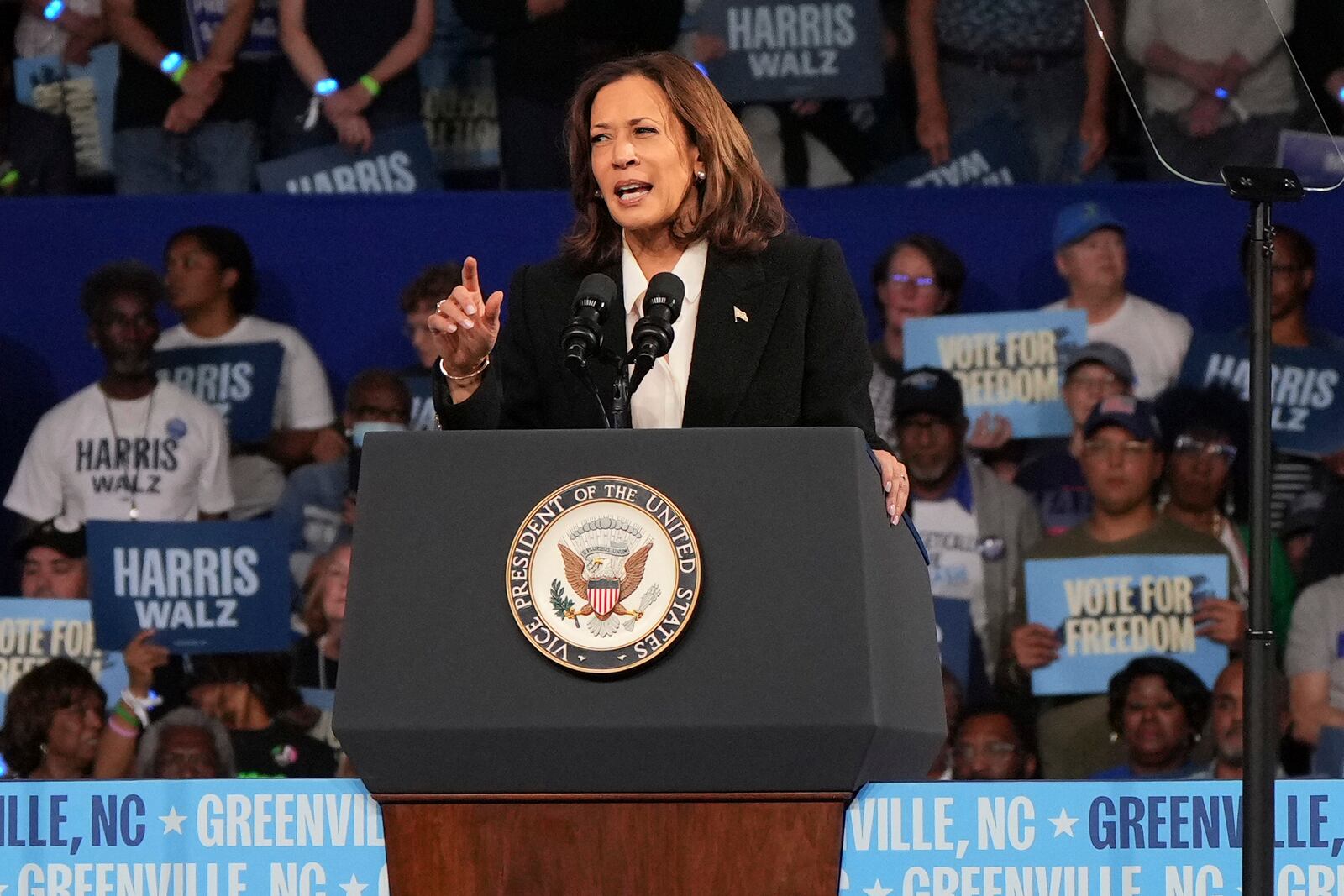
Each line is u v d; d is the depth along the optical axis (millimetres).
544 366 7562
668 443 5781
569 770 5652
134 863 6609
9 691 19141
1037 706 19000
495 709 5594
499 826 5781
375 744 5641
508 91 20203
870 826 6449
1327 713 18812
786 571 5641
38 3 20391
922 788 6449
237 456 19688
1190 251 19484
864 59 20172
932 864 6430
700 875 5727
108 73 20359
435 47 20297
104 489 19531
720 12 20203
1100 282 19484
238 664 19281
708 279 7445
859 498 5703
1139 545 19125
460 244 19828
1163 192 19547
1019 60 20078
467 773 5695
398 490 5832
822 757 5562
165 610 19359
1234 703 18844
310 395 19688
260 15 20344
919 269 19594
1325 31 17844
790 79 20234
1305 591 18984
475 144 20281
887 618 5898
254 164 20297
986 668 19078
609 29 20203
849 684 5527
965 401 19406
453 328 6418
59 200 19891
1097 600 19062
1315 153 8289
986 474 19344
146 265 19812
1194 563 19016
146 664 19266
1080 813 6496
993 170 20094
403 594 5727
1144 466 19172
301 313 19828
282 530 19500
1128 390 19297
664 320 6703
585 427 7332
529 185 20219
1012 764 18875
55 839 6617
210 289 19812
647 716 5543
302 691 19297
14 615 19312
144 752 19094
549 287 7742
